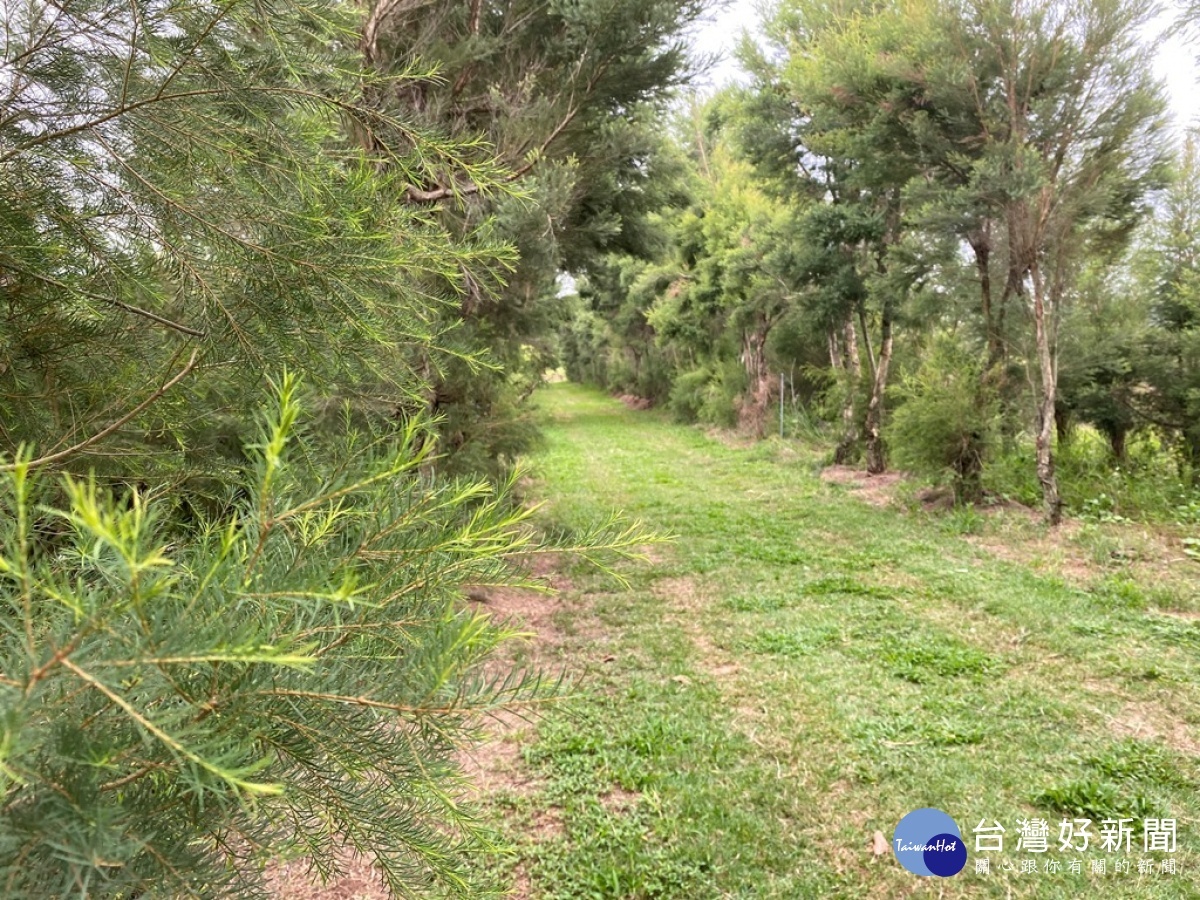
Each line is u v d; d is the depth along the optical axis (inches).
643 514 309.9
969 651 158.1
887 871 91.0
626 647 165.8
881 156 295.3
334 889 81.8
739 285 529.0
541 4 175.2
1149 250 349.7
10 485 24.7
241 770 17.2
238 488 52.5
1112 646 158.6
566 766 114.3
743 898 86.9
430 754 28.0
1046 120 243.9
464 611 29.1
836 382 447.8
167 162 40.5
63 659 16.8
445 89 166.9
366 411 60.6
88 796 19.2
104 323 49.8
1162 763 113.0
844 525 280.8
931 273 312.5
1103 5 224.2
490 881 79.5
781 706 135.0
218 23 36.6
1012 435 309.7
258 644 19.5
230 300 44.6
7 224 41.5
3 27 37.1
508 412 216.1
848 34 312.2
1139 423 339.3
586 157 176.9
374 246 46.1
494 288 175.8
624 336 917.2
